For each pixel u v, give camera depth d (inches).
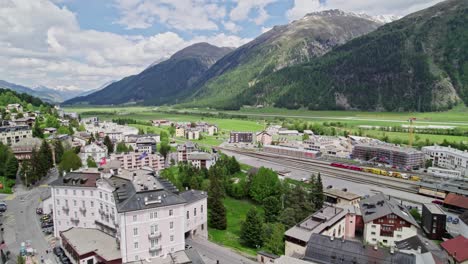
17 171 7770.7
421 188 7731.3
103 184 4488.2
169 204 4097.0
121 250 3865.7
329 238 4069.9
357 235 5388.8
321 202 6112.2
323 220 4788.4
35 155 7564.0
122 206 3875.5
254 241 4820.4
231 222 6028.5
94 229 4645.7
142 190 4158.5
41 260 4160.9
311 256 3929.6
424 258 4005.9
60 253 4296.3
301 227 4596.5
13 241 4680.1
